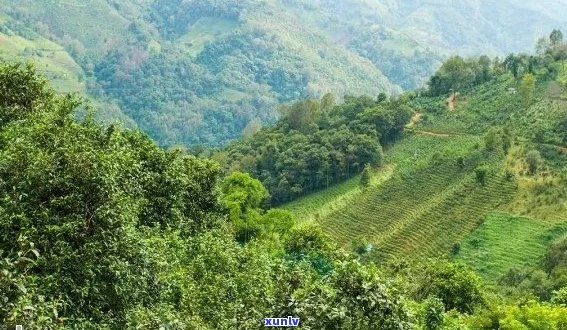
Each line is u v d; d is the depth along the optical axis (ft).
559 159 275.59
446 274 136.67
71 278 46.11
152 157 91.66
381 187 312.50
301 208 324.19
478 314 108.27
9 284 32.53
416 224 261.03
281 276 42.73
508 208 246.68
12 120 68.95
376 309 37.27
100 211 48.47
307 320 37.58
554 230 221.66
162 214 89.56
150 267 55.01
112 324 48.60
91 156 49.16
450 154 315.17
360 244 251.60
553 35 436.35
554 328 86.33
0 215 45.47
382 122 371.97
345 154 347.97
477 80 431.43
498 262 215.10
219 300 65.72
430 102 418.72
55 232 46.34
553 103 336.29
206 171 107.96
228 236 100.58
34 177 47.70
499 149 296.92
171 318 47.37
